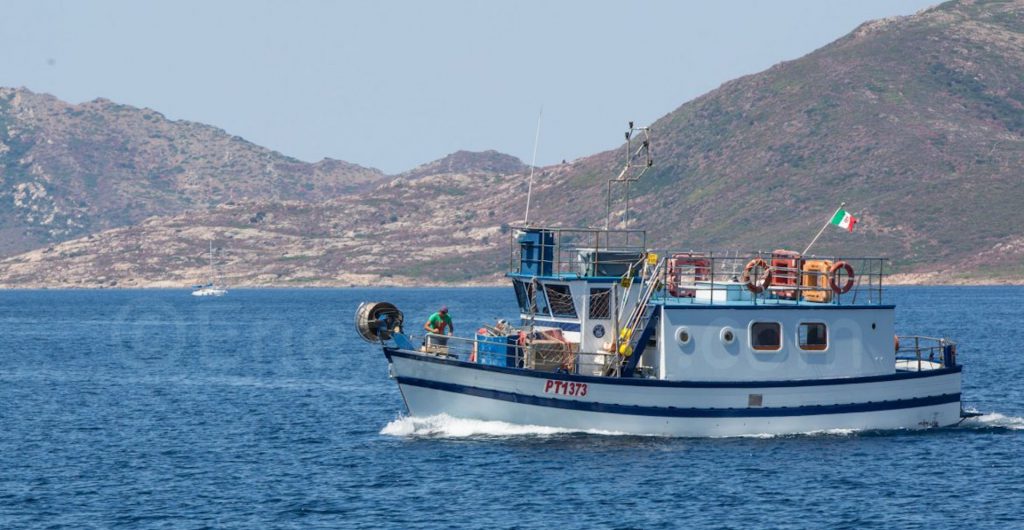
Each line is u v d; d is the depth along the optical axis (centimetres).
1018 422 17662
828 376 15612
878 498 13300
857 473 14225
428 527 12412
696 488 13562
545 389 15125
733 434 15350
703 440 15275
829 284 15638
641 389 15025
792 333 15412
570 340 15600
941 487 13775
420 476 14325
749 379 15300
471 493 13562
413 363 15788
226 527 12588
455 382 15538
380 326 15925
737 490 13512
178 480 14900
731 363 15225
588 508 12912
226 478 14962
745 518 12588
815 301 15975
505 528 12306
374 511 13062
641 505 13000
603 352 15562
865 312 15762
